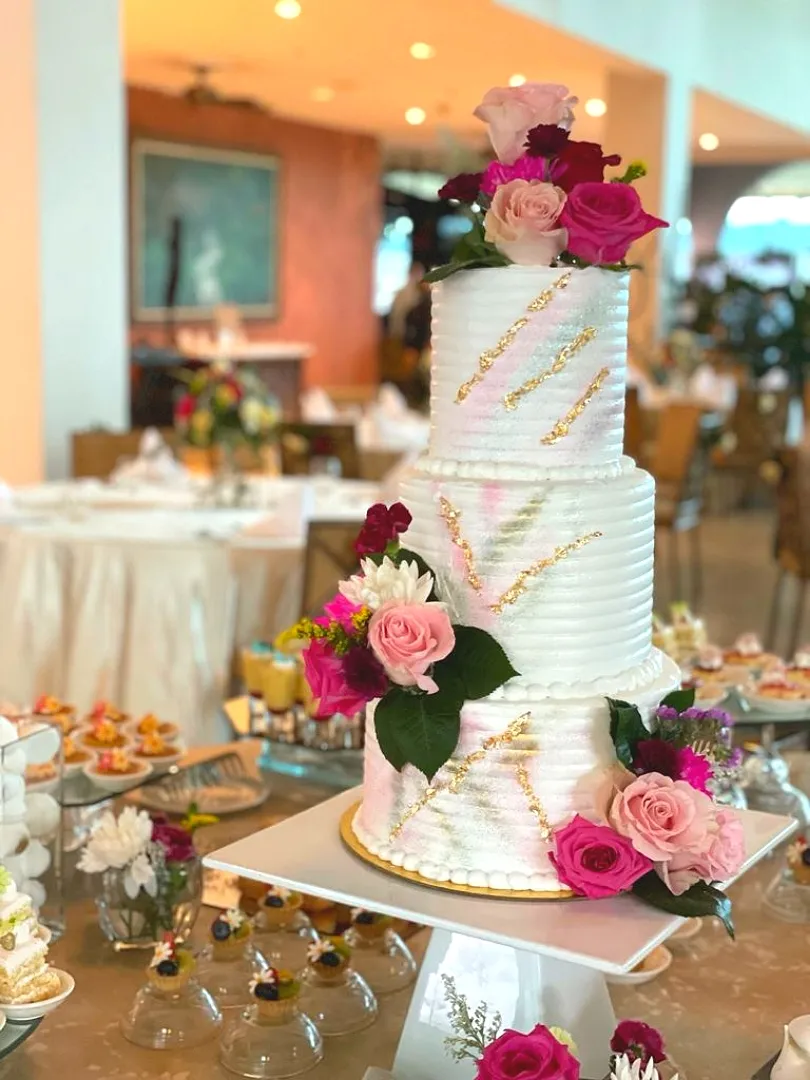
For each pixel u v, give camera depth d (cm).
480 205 155
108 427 592
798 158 1595
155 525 418
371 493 484
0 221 555
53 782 177
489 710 145
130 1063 153
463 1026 145
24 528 406
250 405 451
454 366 154
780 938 189
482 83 995
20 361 561
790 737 292
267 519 409
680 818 139
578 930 135
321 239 1243
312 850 157
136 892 175
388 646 138
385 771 154
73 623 390
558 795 146
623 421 159
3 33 543
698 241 1689
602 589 149
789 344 1185
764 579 814
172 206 1031
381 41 824
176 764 231
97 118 575
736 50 1105
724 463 1055
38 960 146
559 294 148
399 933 187
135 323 1002
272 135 1159
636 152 965
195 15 750
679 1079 139
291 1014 156
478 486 147
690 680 245
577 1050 149
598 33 832
